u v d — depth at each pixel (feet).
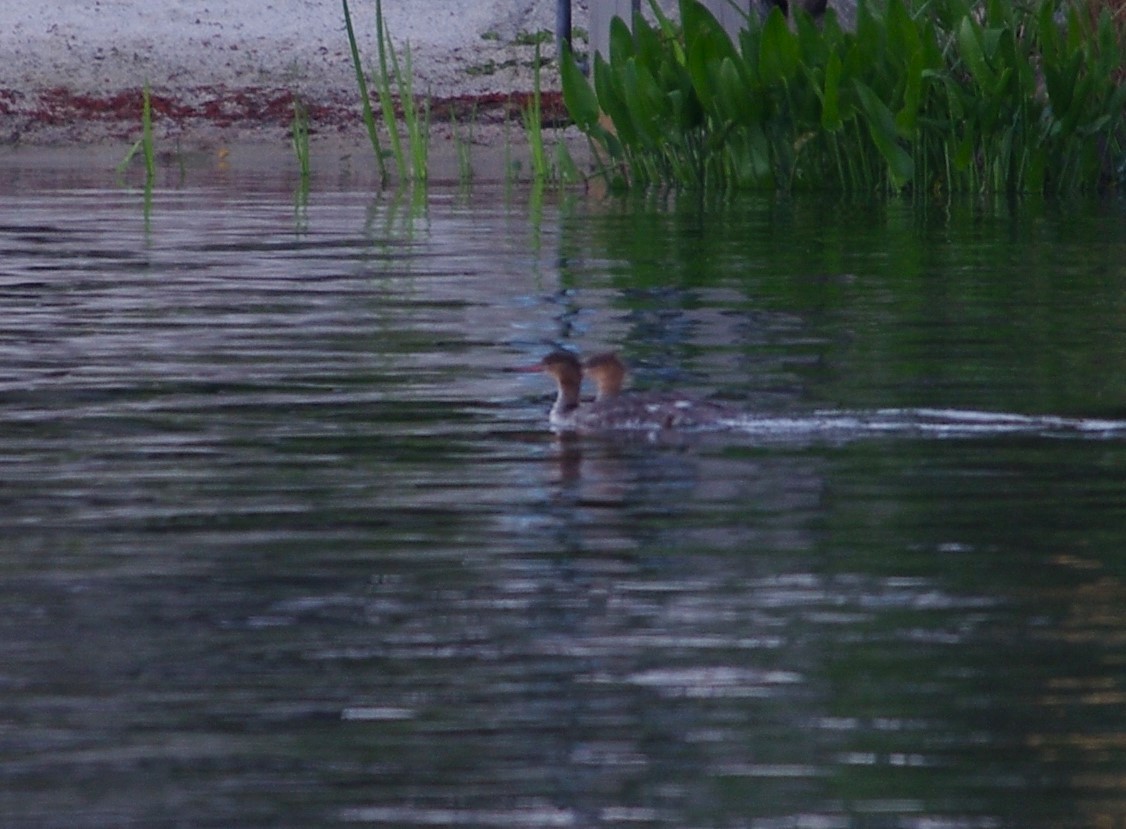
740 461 79.30
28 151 251.80
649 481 76.28
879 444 81.56
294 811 49.26
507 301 123.24
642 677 56.29
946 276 133.49
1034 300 121.29
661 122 206.90
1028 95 196.13
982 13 205.98
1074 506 71.87
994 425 84.69
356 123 267.18
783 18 196.13
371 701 55.21
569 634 59.62
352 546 68.74
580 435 84.89
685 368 99.09
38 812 49.16
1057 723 53.11
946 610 61.05
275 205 191.11
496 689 55.83
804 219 173.68
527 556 67.10
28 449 83.56
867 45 195.52
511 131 263.08
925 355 101.76
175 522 71.92
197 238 161.17
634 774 50.60
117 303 123.75
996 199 191.42
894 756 51.42
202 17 299.79
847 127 200.95
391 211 184.96
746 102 200.85
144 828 48.44
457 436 85.20
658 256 146.51
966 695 54.70
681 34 213.46
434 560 66.90
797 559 66.23
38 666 57.82
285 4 306.14
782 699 54.90
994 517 70.59
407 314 118.52
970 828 48.03
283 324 115.14
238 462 81.00
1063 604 61.46
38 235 162.81
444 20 305.94
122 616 61.82
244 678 56.70
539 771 51.13
